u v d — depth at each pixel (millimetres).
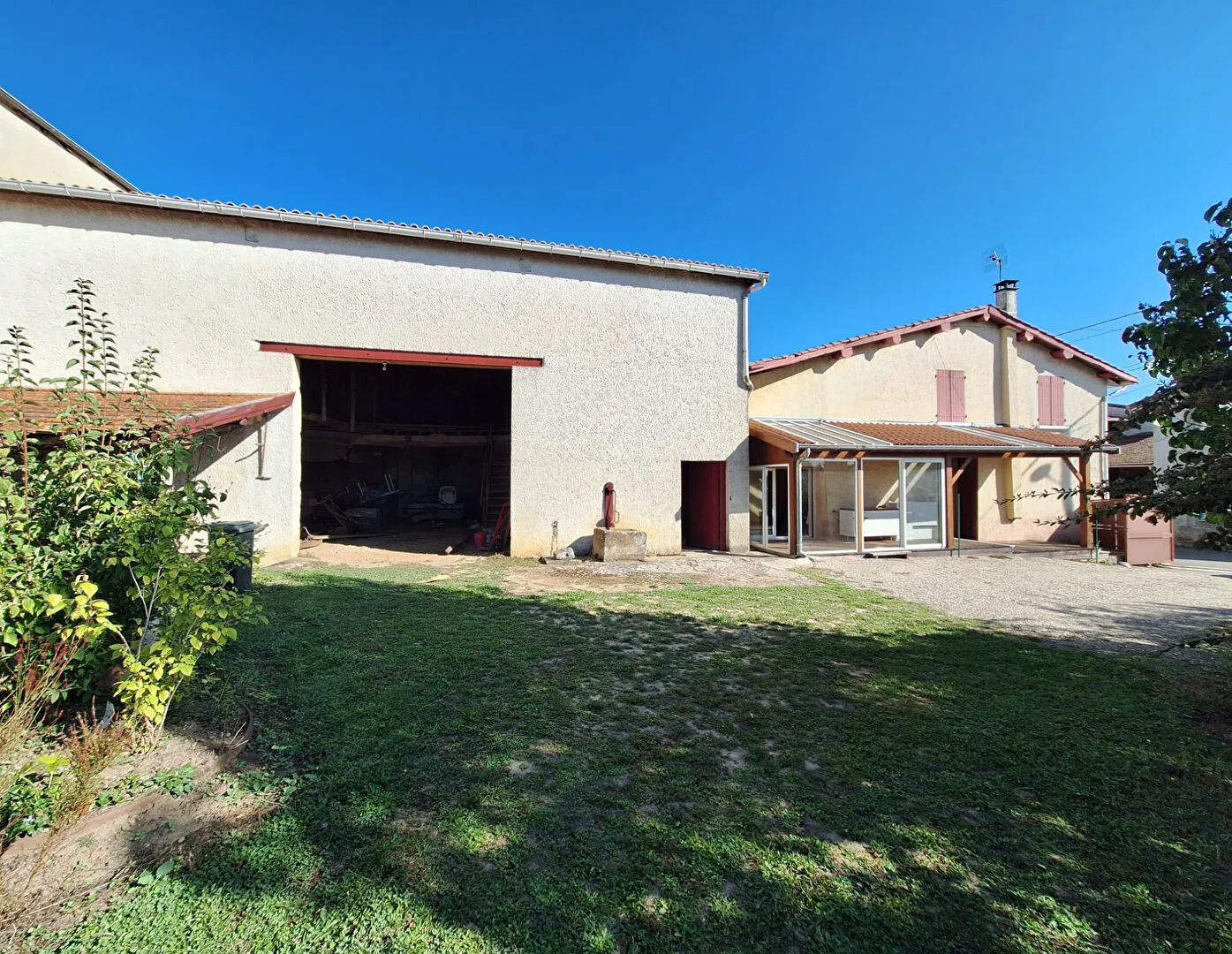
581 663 5027
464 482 19953
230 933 2031
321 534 15750
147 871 2324
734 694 4406
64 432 3248
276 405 9609
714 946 2029
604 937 2049
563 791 2980
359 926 2072
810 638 6016
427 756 3299
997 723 3926
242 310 9984
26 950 1946
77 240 9344
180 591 3191
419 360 10820
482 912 2148
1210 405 3551
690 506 14211
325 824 2652
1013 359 16172
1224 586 9758
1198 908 2252
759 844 2588
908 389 15328
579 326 11820
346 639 5543
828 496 14188
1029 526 15875
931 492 13703
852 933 2100
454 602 7262
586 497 11820
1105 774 3273
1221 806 2977
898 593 8734
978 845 2617
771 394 14234
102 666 3271
